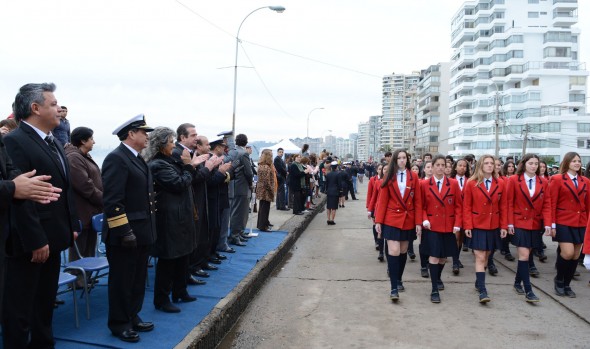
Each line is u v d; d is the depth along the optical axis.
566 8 73.38
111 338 4.04
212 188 6.75
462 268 8.10
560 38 67.38
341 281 7.30
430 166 6.37
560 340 4.84
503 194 6.11
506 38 71.31
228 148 8.59
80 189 5.40
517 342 4.79
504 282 7.12
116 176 3.92
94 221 5.34
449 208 6.20
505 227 6.06
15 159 3.31
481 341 4.82
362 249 9.97
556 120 61.03
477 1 76.06
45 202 2.80
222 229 8.05
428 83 93.50
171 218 4.66
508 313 5.69
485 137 70.69
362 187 33.25
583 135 61.03
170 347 3.91
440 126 91.50
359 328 5.23
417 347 4.68
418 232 6.17
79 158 5.49
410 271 7.90
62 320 4.48
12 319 3.26
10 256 3.19
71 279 4.17
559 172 6.46
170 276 4.88
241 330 5.18
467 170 8.10
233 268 6.94
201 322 4.57
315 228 13.04
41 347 3.66
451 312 5.74
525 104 64.62
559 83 64.75
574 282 7.10
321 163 21.00
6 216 2.82
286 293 6.63
